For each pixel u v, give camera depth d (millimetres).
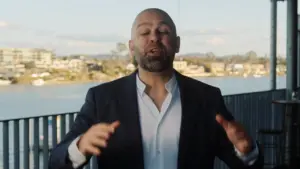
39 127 3957
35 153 3943
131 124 1971
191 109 2008
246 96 6570
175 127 1987
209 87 2094
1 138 3688
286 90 7930
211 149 2008
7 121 3695
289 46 7938
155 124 1983
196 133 1991
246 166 1928
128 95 2016
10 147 3742
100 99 2027
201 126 2000
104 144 1754
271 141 7250
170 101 2016
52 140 4043
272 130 6617
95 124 1906
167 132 1980
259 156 1939
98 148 1770
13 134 3756
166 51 2023
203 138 1993
